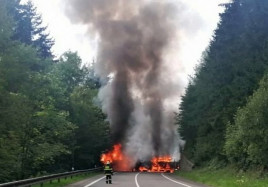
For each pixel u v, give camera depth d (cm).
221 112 4156
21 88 2938
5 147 2542
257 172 3316
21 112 2616
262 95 2591
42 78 3397
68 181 3173
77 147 5338
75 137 5534
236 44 4178
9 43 2655
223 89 4159
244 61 3838
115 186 2555
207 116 4859
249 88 3678
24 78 2823
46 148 3512
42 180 2381
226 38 4606
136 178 3859
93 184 2806
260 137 2652
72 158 5281
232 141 2992
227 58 4350
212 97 4475
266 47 3738
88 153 6191
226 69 4291
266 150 2691
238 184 2555
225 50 4547
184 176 4706
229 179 3328
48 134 3731
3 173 2670
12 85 2756
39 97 3416
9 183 1742
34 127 3453
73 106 5319
